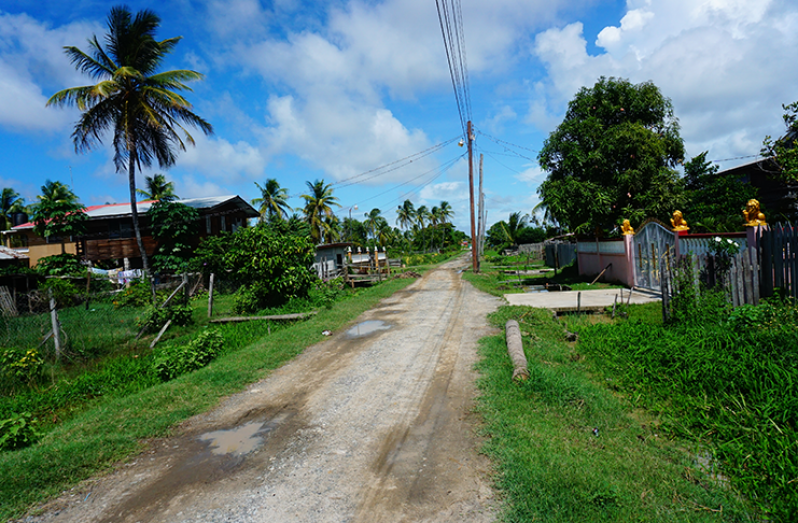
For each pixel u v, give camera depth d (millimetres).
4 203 39625
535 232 49812
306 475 3602
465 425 4348
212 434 4590
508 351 6637
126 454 4184
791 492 2768
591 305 10328
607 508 2799
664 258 8141
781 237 6645
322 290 16031
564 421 4199
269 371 6867
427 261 52875
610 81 18016
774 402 3725
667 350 5430
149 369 7957
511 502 2994
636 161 16438
